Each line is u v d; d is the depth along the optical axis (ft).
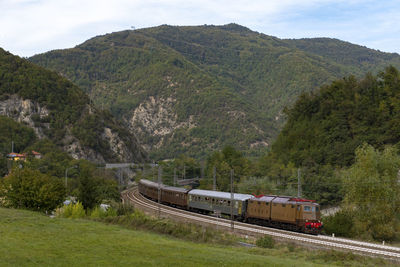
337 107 449.48
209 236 143.13
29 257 85.35
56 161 547.08
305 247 134.72
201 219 211.41
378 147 364.38
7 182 200.64
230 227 184.24
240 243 137.18
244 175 422.00
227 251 111.24
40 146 616.80
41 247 97.50
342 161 363.76
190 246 115.96
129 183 589.73
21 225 133.08
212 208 229.45
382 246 143.43
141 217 178.19
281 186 335.06
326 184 313.73
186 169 570.87
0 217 146.92
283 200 182.39
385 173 216.13
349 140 388.78
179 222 169.37
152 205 294.46
